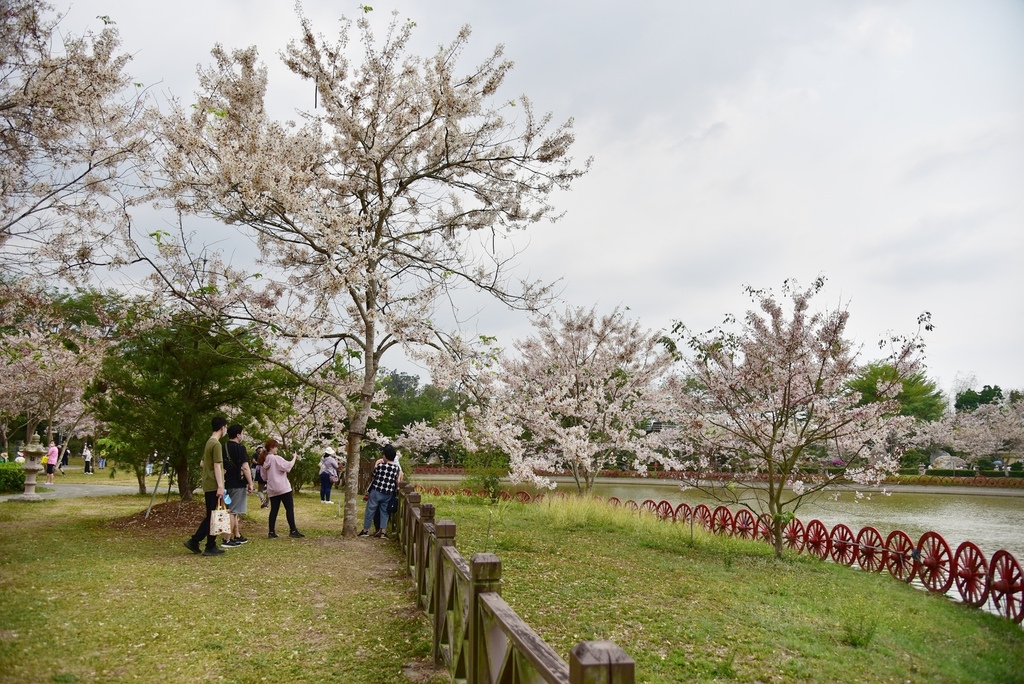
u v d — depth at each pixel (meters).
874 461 11.85
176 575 7.07
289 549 9.05
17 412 23.72
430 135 11.14
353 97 9.91
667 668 4.75
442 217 11.91
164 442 11.74
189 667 4.52
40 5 7.57
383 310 10.36
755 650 5.25
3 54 7.56
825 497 26.66
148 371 11.61
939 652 5.76
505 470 18.58
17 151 8.00
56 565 7.36
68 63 8.05
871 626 6.06
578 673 1.84
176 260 9.78
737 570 9.06
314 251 11.25
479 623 3.57
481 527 12.08
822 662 5.09
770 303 10.76
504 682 2.95
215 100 9.20
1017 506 25.48
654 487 33.00
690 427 12.32
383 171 11.05
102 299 10.79
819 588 8.12
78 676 4.22
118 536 9.80
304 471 20.67
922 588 9.57
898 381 10.72
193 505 11.92
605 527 13.15
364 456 24.17
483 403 10.83
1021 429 42.50
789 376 10.66
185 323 10.11
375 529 10.52
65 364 14.39
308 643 5.14
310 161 9.55
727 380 11.30
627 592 7.06
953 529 17.67
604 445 17.27
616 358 17.97
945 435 42.72
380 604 6.30
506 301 10.98
